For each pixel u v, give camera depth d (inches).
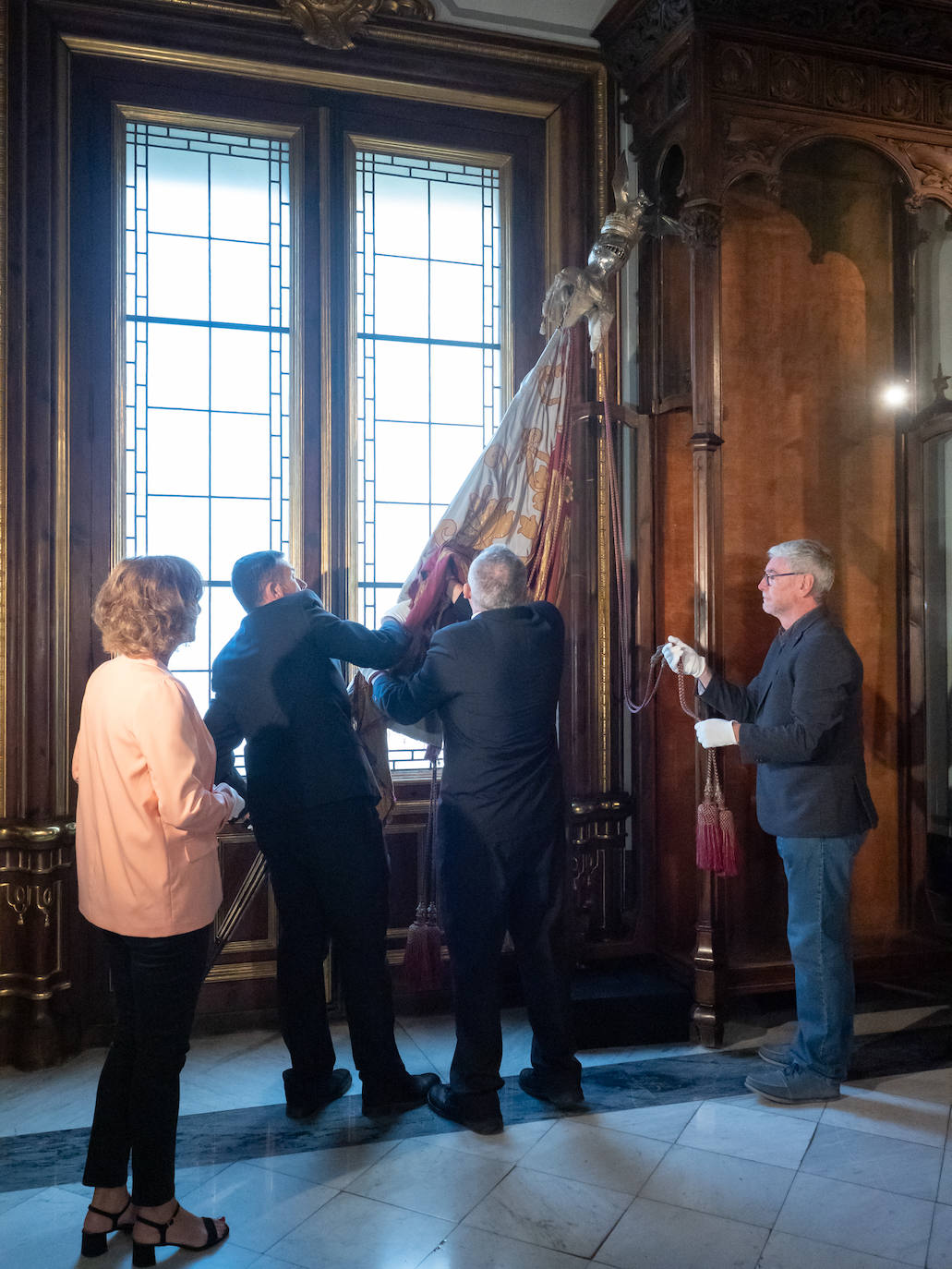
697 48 122.8
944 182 133.7
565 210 141.1
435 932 115.5
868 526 141.3
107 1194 80.6
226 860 128.6
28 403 120.5
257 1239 80.8
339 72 133.5
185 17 126.6
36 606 120.0
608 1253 78.3
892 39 129.6
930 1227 81.7
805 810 105.6
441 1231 81.6
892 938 140.6
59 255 122.5
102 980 125.0
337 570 134.4
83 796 81.6
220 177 132.6
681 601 138.3
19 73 120.6
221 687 101.3
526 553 124.1
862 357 141.3
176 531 130.8
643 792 138.7
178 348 131.1
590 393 138.3
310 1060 103.0
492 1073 100.0
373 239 137.9
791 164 138.7
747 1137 97.3
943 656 143.1
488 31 136.5
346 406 135.1
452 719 100.4
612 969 135.0
